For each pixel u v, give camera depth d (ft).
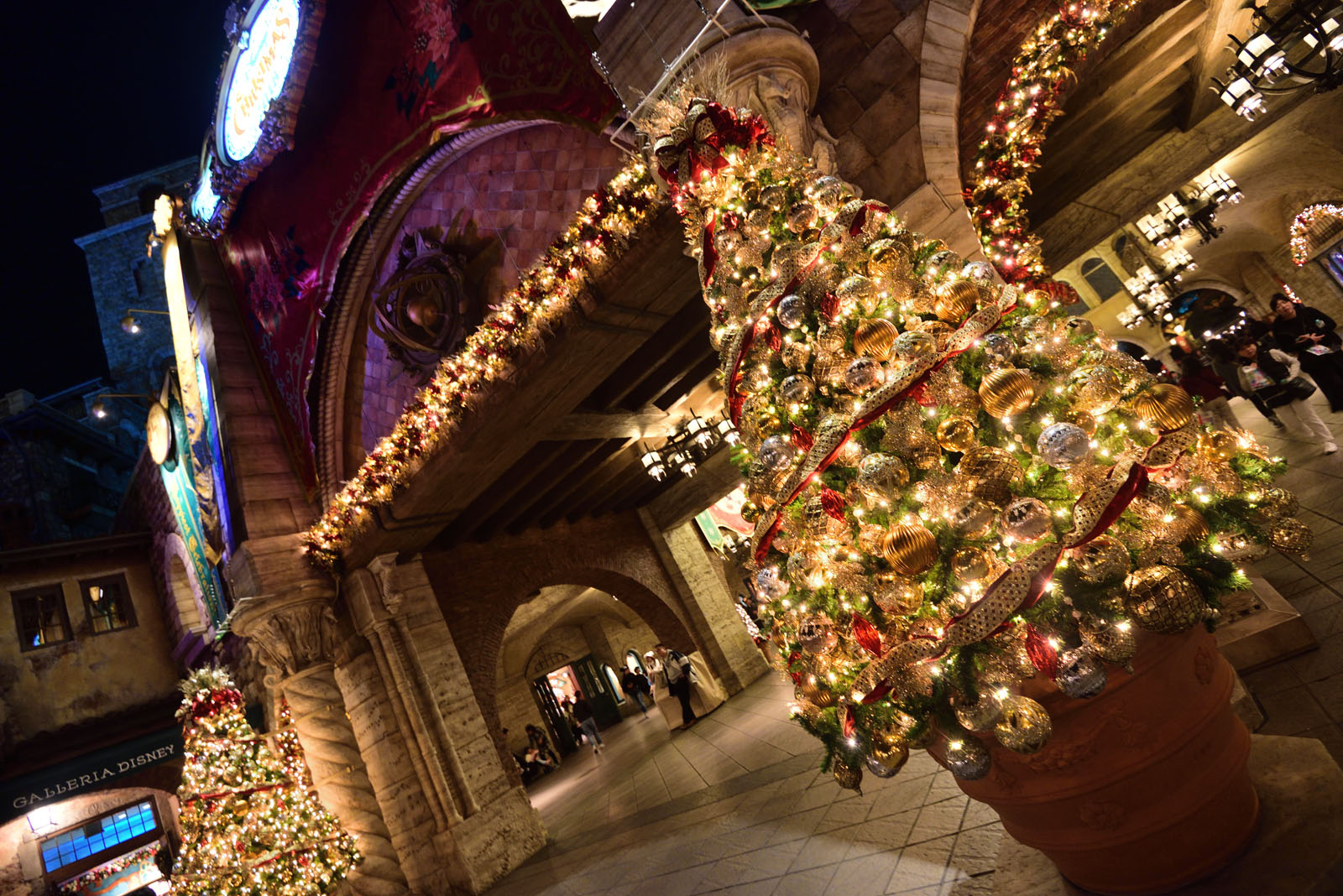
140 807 48.21
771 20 15.83
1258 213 48.98
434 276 24.58
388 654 31.86
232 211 32.40
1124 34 20.11
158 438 42.16
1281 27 21.30
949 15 17.69
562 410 25.84
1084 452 6.08
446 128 22.95
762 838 18.20
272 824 29.76
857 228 8.53
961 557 6.70
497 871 29.94
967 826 12.61
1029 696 7.31
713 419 35.42
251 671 38.93
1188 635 7.48
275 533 32.50
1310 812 7.48
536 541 40.93
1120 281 53.31
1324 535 16.48
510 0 20.44
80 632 45.73
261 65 28.25
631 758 45.52
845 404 8.03
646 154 11.98
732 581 54.95
